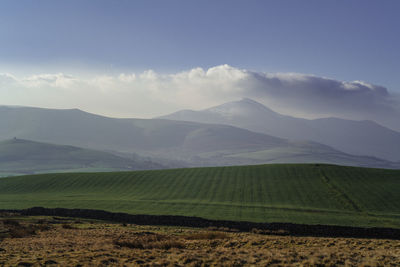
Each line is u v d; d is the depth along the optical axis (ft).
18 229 129.29
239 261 66.13
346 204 211.00
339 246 96.17
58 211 201.77
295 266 63.31
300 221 168.76
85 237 112.88
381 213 189.37
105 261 65.41
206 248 89.71
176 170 343.26
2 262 63.21
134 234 124.57
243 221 169.58
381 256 73.97
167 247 90.94
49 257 69.87
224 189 263.08
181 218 179.22
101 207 207.62
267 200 226.38
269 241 105.81
